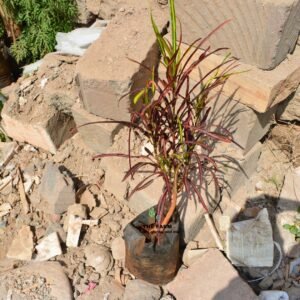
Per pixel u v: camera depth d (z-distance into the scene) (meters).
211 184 0.81
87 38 1.01
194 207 0.79
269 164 0.92
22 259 0.85
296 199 0.88
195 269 0.78
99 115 0.89
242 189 0.90
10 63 1.25
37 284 0.79
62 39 1.04
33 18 1.10
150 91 0.90
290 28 0.67
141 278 0.79
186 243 0.82
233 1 0.66
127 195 0.85
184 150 0.72
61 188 0.89
